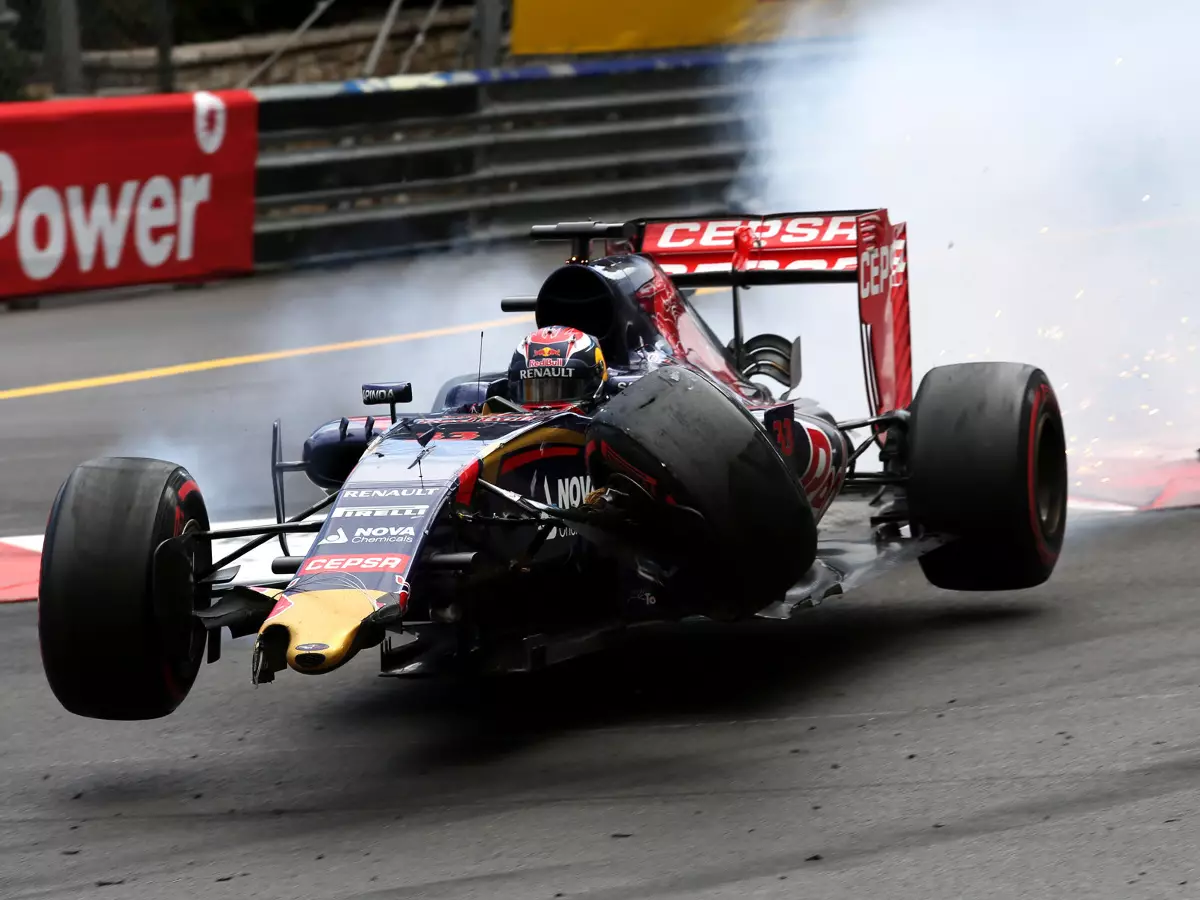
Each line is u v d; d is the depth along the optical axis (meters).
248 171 54.06
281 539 22.12
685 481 18.78
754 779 18.08
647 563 19.75
